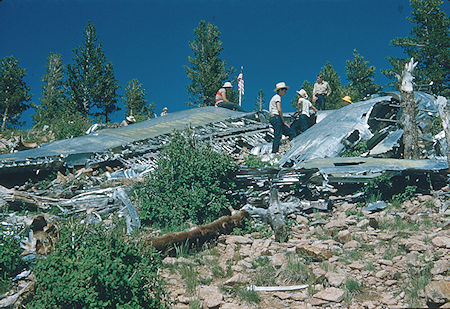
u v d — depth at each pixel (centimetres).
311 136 1258
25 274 518
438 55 3231
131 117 2084
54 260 383
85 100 3559
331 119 1352
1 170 1144
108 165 1320
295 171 836
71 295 357
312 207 780
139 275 392
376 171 818
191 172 777
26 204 830
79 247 406
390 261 502
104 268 375
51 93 5331
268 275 498
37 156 1218
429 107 1400
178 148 826
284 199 812
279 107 1253
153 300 397
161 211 735
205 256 579
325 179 817
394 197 804
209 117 1820
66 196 924
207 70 3975
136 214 742
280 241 636
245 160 1245
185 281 499
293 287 461
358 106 1360
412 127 1033
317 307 413
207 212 758
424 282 425
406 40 3409
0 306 425
